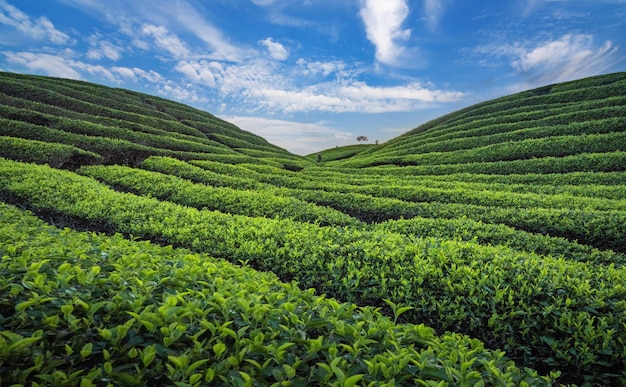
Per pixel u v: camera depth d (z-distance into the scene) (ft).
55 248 16.88
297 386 8.55
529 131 121.19
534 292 17.70
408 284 19.11
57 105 132.87
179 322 10.19
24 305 9.54
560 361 15.21
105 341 9.44
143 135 115.55
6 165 51.16
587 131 110.32
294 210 41.73
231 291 12.96
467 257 22.20
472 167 99.09
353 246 24.18
